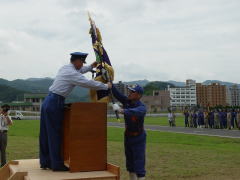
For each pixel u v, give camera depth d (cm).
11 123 1406
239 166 1280
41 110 699
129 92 730
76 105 641
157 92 13662
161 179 1060
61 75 673
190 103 14550
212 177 1090
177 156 1531
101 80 706
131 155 732
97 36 718
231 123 3750
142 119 714
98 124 654
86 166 649
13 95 16362
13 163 813
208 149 1814
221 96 14612
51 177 610
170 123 4422
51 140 674
